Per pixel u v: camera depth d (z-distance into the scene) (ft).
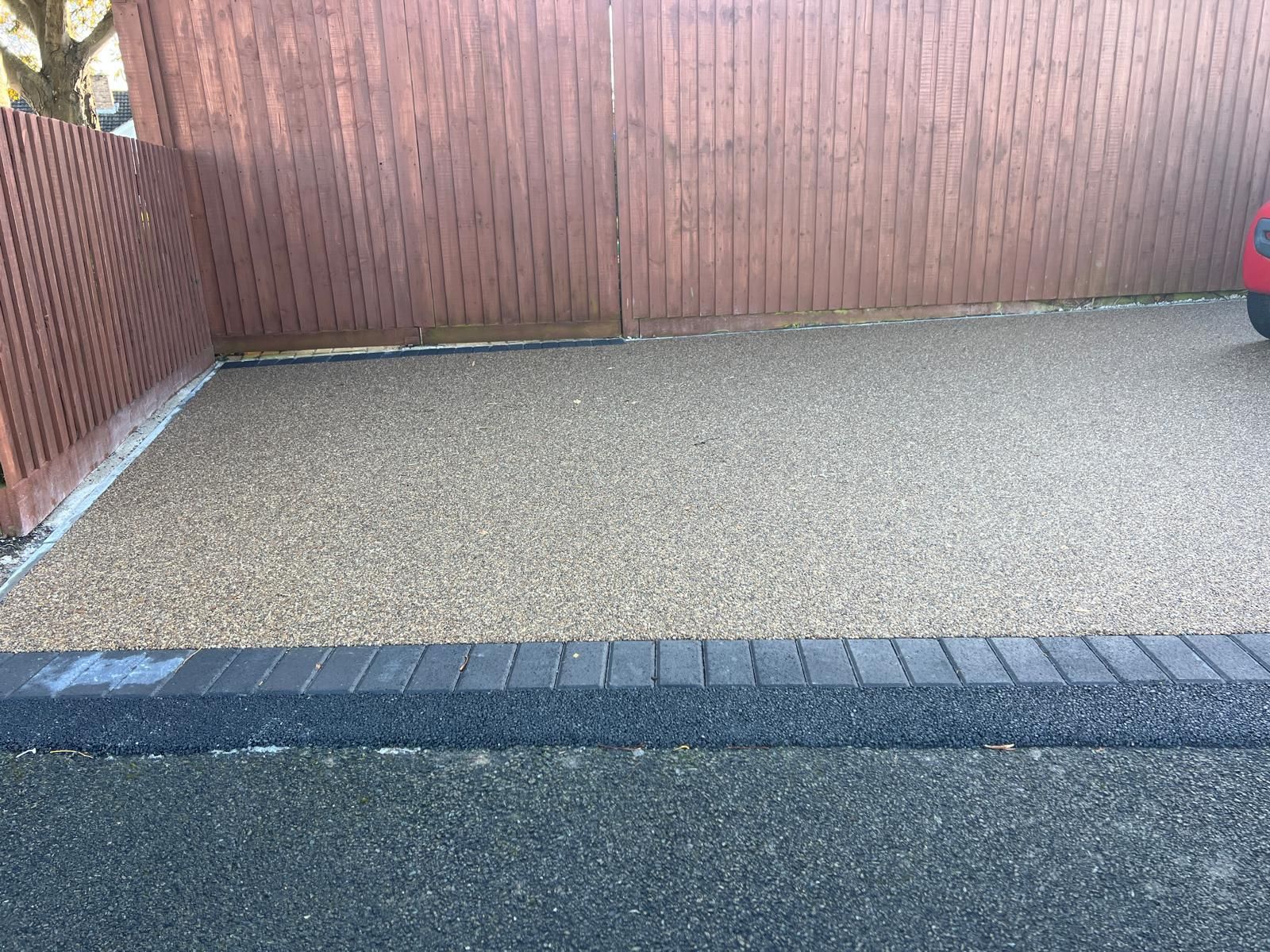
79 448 15.29
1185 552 11.31
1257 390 17.43
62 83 40.42
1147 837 7.04
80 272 15.79
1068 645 9.46
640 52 23.11
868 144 24.27
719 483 14.34
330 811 7.60
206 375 22.41
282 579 11.66
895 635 9.78
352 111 22.86
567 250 24.23
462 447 16.55
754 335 24.71
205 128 22.63
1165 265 26.00
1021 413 16.96
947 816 7.32
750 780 7.79
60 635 10.46
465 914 6.56
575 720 8.58
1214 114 24.98
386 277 24.04
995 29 23.81
